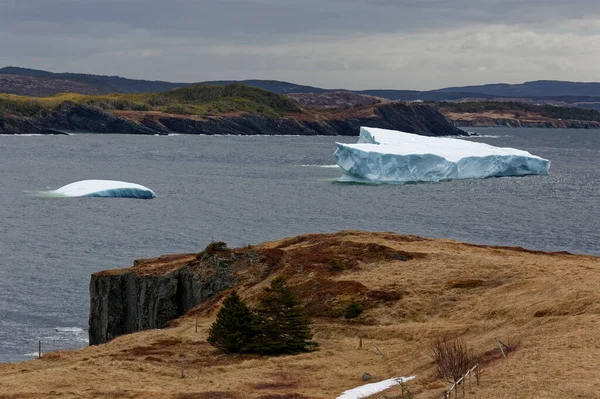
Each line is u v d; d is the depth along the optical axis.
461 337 57.12
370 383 50.09
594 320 50.72
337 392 48.47
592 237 148.75
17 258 124.94
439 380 46.25
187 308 87.56
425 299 70.19
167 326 77.00
